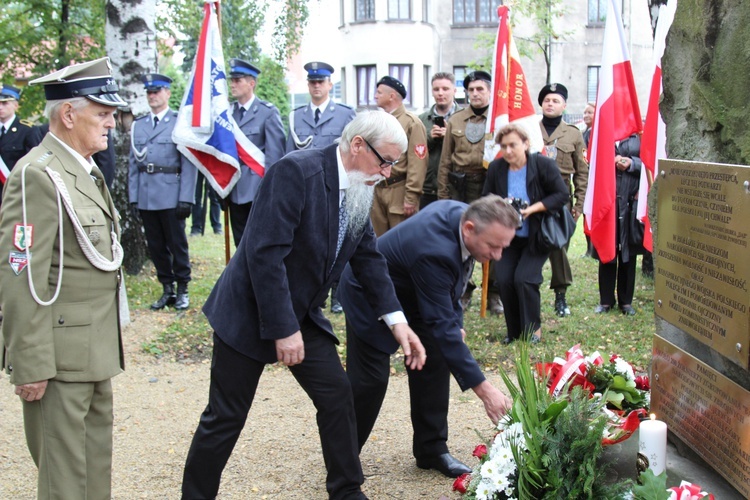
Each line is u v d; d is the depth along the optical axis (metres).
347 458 3.33
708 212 2.88
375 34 26.00
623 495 2.77
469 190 6.90
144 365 5.88
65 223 2.91
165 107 7.50
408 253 3.55
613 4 6.60
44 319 2.85
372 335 3.69
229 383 3.21
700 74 3.15
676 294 3.19
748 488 2.69
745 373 2.73
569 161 7.15
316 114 7.37
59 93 2.95
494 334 6.37
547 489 2.84
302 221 3.12
